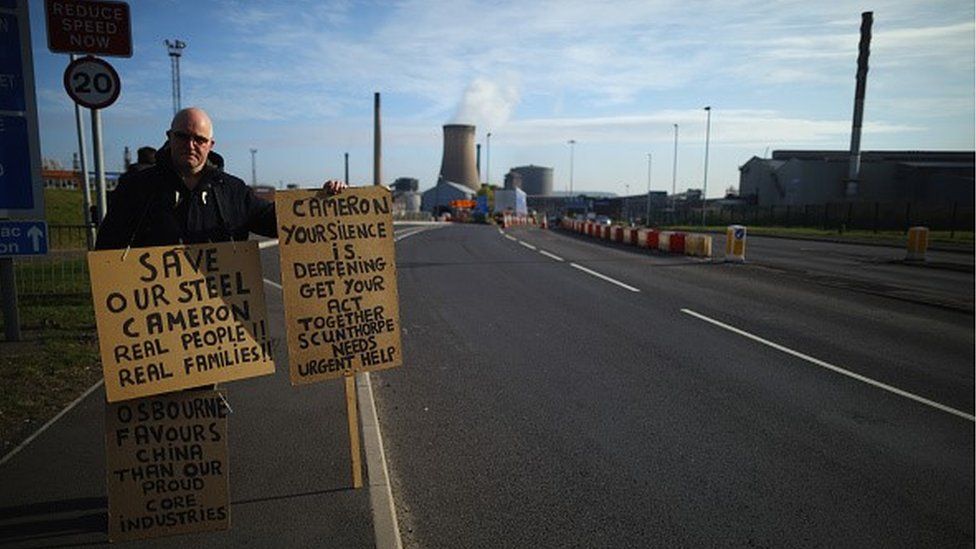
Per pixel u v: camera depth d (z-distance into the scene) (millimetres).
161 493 3240
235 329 3320
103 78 6793
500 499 3826
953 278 14906
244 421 4695
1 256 6309
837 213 45469
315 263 3646
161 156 3189
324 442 4348
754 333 8445
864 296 11688
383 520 3391
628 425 5062
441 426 4984
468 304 10523
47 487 3617
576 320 9227
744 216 57406
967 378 6484
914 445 4754
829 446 4707
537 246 24625
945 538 3490
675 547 3350
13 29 6039
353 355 3754
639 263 17547
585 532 3473
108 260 3053
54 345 6422
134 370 3135
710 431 4961
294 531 3277
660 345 7730
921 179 59312
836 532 3533
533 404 5520
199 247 3219
